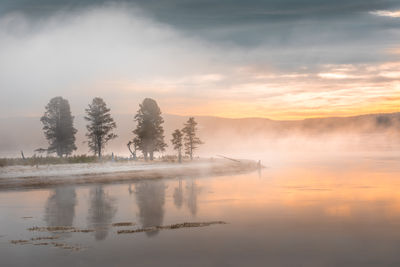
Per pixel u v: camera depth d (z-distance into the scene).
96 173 65.00
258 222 29.47
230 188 51.66
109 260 20.41
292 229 27.09
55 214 33.50
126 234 25.88
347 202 39.03
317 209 35.03
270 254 21.33
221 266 19.52
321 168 88.50
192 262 20.08
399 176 67.81
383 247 22.62
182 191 48.72
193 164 88.56
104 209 35.94
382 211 33.88
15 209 36.03
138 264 19.80
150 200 41.31
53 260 20.44
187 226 28.19
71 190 49.78
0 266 19.61
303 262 20.05
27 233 26.45
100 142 87.19
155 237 25.00
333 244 23.28
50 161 75.75
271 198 42.19
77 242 23.91
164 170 74.12
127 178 62.62
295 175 71.19
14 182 54.31
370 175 70.12
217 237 24.92
